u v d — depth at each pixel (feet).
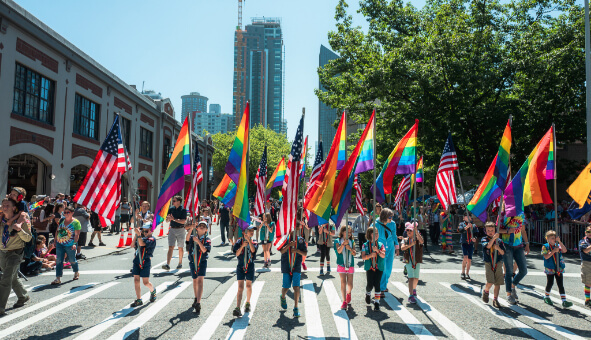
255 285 30.78
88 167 78.48
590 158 54.44
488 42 74.84
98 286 30.09
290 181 25.26
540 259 45.98
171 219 37.19
